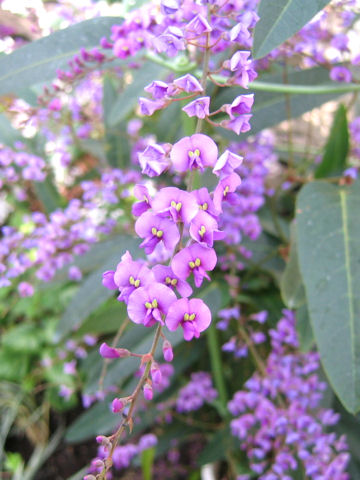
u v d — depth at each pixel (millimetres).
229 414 318
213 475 356
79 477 390
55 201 358
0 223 473
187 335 111
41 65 205
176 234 113
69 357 404
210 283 270
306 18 151
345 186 221
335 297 187
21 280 284
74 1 270
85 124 317
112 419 316
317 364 244
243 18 151
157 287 110
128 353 117
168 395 336
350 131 305
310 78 253
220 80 220
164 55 227
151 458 318
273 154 331
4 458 425
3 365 439
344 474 234
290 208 342
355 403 174
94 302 260
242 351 265
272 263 292
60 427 451
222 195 119
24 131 294
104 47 199
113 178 284
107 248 290
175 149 116
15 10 257
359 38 235
